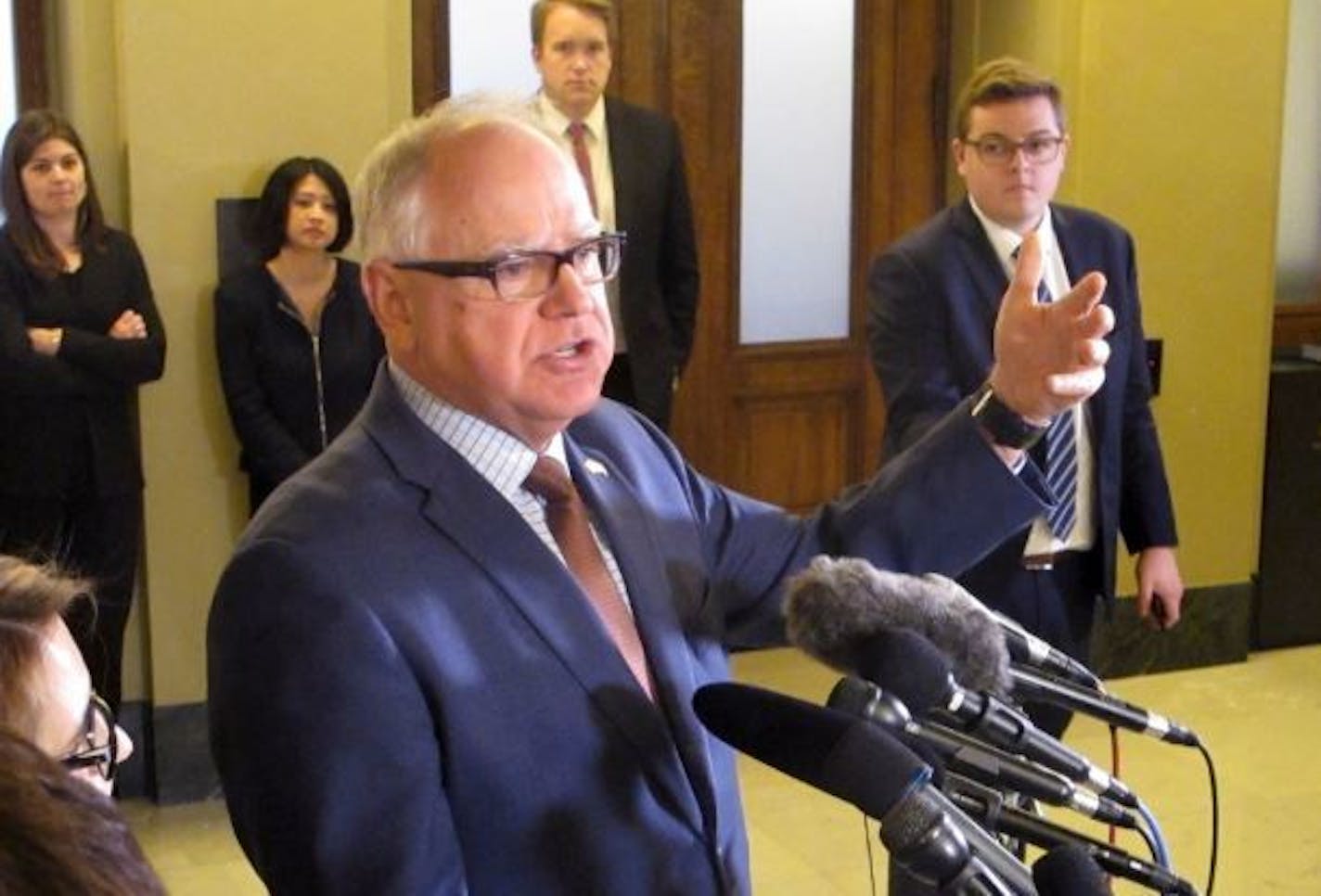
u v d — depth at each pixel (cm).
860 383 538
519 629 150
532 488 159
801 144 521
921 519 172
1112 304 307
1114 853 147
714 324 520
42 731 117
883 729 139
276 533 147
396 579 147
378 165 154
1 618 117
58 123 399
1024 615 300
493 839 147
